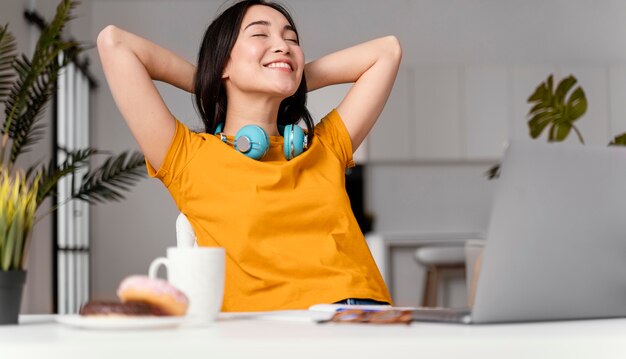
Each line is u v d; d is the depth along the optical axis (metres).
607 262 1.08
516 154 1.02
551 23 7.92
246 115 2.02
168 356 0.80
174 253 1.12
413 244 6.62
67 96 5.97
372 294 1.81
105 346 0.81
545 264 1.04
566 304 1.07
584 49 7.93
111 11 7.42
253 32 1.98
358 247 1.91
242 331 0.95
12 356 0.81
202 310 1.10
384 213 7.62
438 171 7.70
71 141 6.16
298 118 2.13
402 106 7.58
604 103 7.69
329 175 1.97
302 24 7.70
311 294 1.77
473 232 7.28
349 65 2.20
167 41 7.47
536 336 0.86
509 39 7.88
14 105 3.26
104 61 1.89
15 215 1.16
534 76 7.65
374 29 7.76
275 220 1.84
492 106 7.62
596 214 1.06
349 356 0.81
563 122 4.72
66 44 3.29
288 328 0.99
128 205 7.32
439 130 7.58
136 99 1.87
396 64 2.22
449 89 7.61
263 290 1.79
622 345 0.86
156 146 1.88
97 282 7.25
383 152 7.52
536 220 1.03
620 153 1.08
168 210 7.36
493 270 1.02
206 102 2.06
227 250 1.83
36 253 4.79
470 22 7.85
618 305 1.10
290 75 1.96
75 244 6.35
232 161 1.87
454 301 6.36
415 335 0.87
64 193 5.95
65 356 0.81
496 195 1.02
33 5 4.76
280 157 1.95
